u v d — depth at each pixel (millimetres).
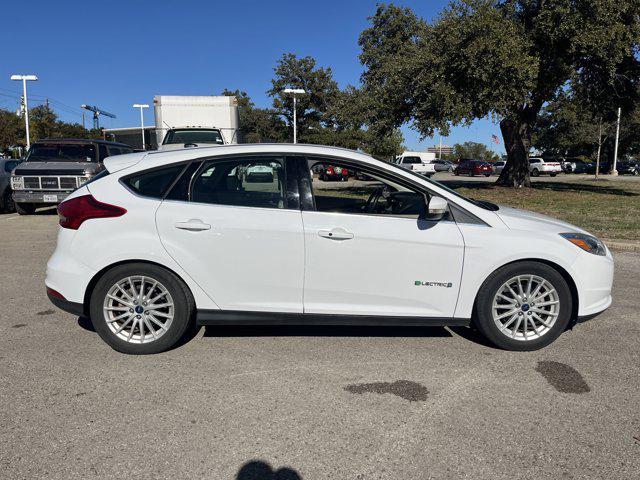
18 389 3445
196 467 2619
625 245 8781
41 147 12977
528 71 15453
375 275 3967
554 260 4012
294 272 3949
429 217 3938
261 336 4469
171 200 3957
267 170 4020
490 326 4086
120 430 2951
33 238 9477
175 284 3938
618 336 4551
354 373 3734
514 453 2754
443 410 3207
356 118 22812
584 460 2697
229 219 3906
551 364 3920
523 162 22406
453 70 16484
